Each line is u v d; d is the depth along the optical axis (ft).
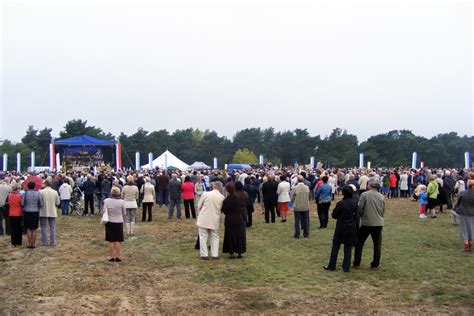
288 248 42.14
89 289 29.30
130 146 312.29
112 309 25.38
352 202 33.09
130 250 42.39
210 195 38.58
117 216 37.35
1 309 25.03
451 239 45.39
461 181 70.74
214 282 30.83
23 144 310.86
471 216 39.34
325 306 25.58
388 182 97.45
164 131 337.72
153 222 62.49
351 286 29.50
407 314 23.98
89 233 53.42
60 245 45.39
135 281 31.24
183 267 35.35
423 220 60.08
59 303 26.22
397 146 281.95
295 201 47.19
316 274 32.58
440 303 25.89
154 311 24.98
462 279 30.68
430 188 61.67
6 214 52.03
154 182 84.79
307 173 90.27
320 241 45.42
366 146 286.66
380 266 34.53
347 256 33.06
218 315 24.03
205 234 38.55
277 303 26.27
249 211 55.42
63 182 73.36
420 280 30.60
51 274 33.22
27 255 40.27
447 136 327.88
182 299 27.17
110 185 71.77
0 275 33.01
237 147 362.12
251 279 31.42
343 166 274.98
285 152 326.44
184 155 342.64
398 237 46.60
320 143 300.40
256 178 72.95
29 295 27.94
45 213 44.47
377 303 26.05
